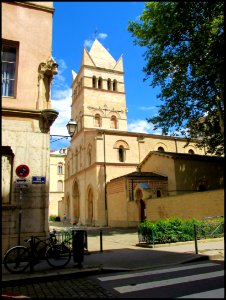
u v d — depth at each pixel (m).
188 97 22.59
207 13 18.41
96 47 44.72
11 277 8.28
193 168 28.61
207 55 18.78
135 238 18.69
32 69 12.66
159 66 22.48
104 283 7.77
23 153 11.77
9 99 12.02
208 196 19.80
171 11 19.25
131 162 34.66
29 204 11.46
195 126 24.23
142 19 22.17
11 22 12.61
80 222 37.53
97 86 42.00
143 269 9.35
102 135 34.06
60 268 9.38
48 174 12.09
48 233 11.53
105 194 32.72
